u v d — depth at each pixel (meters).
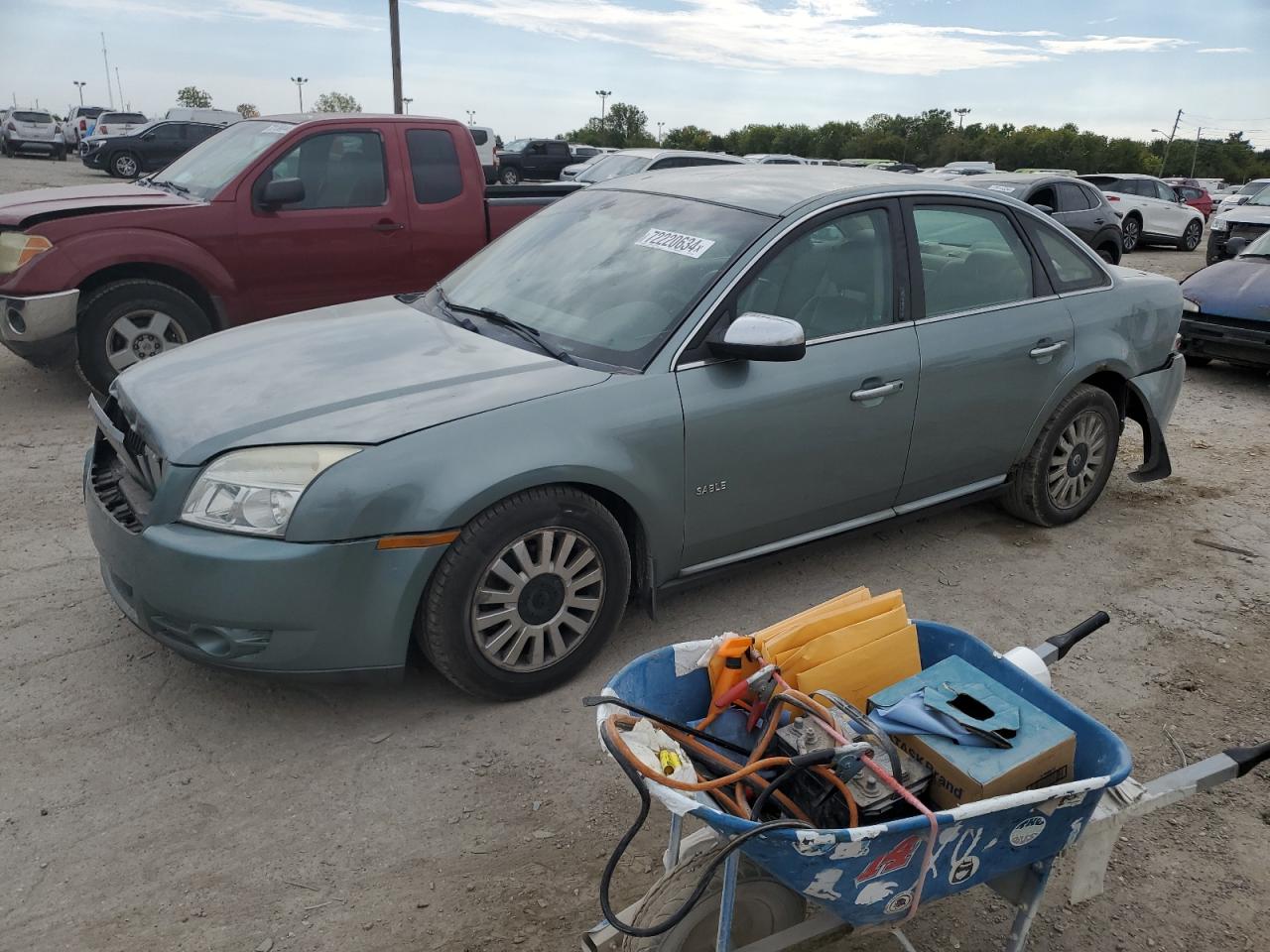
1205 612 4.42
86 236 6.16
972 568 4.72
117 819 2.86
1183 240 21.86
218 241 6.52
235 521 3.00
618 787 3.11
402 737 3.29
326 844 2.81
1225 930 2.68
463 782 3.09
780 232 3.83
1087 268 4.95
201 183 6.89
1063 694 3.73
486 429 3.18
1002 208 4.63
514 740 3.29
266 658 3.06
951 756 2.10
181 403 3.36
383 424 3.12
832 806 2.08
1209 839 3.01
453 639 3.21
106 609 3.98
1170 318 5.22
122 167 27.83
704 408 3.58
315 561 2.96
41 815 2.86
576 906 2.64
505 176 28.59
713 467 3.65
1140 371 5.11
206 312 6.73
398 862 2.76
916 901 2.03
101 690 3.45
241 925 2.53
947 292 4.34
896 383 4.08
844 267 4.03
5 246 6.12
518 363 3.57
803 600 4.32
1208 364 9.52
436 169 7.31
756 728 2.34
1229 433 7.22
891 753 2.11
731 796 2.15
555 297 3.98
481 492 3.10
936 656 2.63
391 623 3.09
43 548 4.48
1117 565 4.84
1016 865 2.12
